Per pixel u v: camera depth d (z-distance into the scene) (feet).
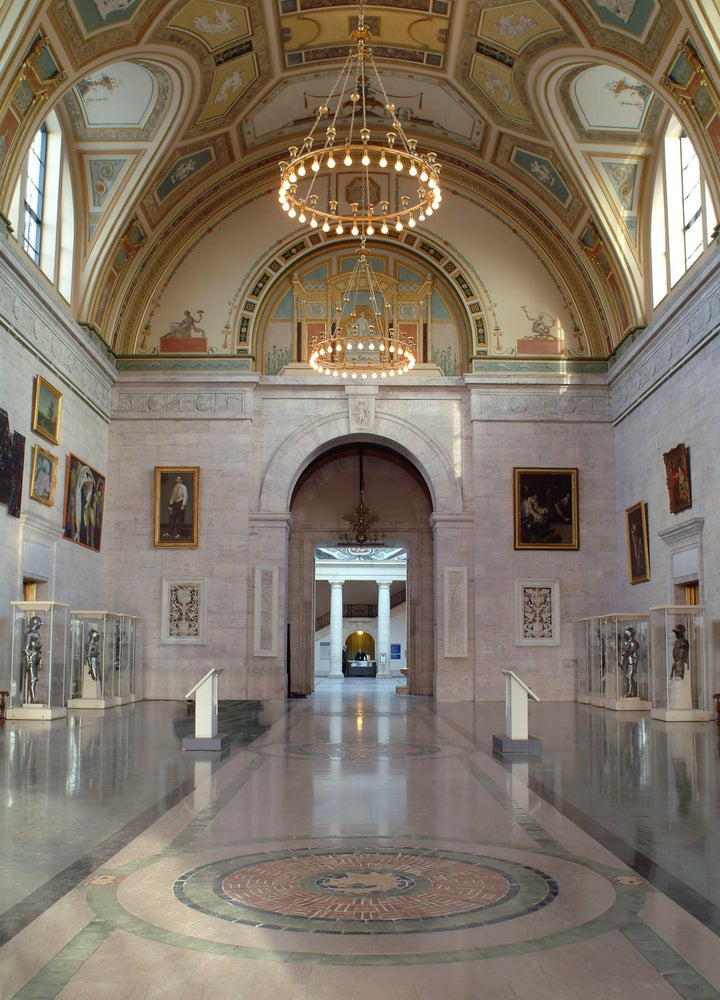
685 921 17.35
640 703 69.10
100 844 23.35
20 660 58.18
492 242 85.92
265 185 86.07
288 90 75.10
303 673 94.48
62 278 73.00
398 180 86.12
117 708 69.56
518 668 81.41
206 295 84.94
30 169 68.03
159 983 14.35
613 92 67.72
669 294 72.02
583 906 18.24
